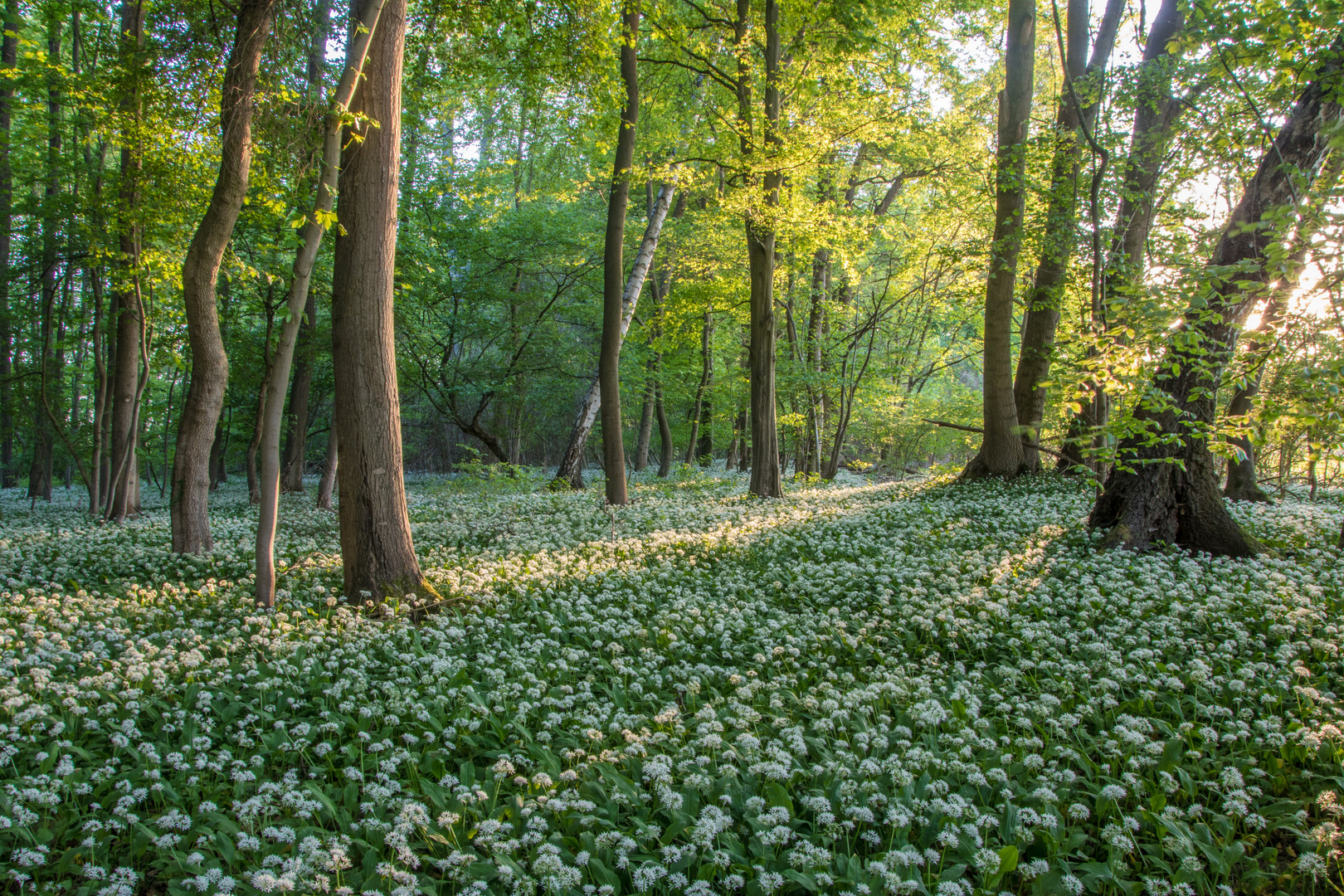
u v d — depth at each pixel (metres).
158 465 38.12
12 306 21.75
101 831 3.76
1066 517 11.05
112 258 14.56
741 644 6.46
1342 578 7.09
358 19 7.28
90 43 13.28
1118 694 5.22
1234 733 4.34
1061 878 3.29
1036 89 23.45
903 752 4.37
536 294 26.17
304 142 7.83
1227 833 3.63
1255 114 8.35
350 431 7.84
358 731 4.77
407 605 7.55
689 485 22.64
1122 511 9.19
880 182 25.27
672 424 40.97
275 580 8.74
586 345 29.38
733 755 4.24
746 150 16.56
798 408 27.56
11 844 3.62
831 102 16.09
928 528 11.05
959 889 3.09
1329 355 5.46
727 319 30.91
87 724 4.72
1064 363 11.69
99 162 15.73
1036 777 4.04
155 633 6.83
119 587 9.02
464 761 4.52
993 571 8.25
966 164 18.94
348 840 3.57
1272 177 7.89
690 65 19.11
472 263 25.16
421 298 22.56
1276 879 3.44
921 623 6.43
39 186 22.67
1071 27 16.03
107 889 3.16
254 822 3.79
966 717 4.86
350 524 7.91
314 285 18.75
